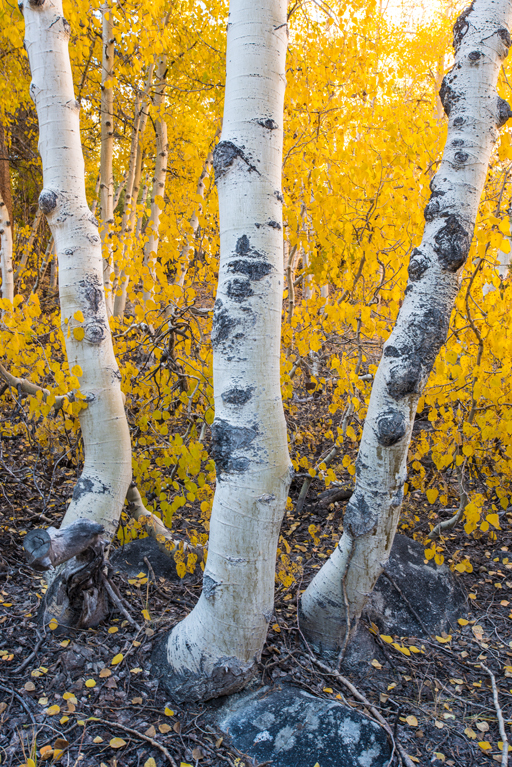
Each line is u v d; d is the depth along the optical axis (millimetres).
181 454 2629
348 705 1764
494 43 1799
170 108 6484
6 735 1546
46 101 2092
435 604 2492
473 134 1802
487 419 2609
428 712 1823
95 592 2078
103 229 4926
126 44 4605
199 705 1709
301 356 3184
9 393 3689
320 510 3631
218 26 5738
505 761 1570
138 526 2713
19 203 10398
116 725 1595
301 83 3371
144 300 3201
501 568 2939
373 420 1874
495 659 2170
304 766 1483
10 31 3562
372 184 2902
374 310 3146
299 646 2084
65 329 2201
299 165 3336
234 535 1610
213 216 3361
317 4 3064
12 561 2643
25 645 1966
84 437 2250
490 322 2650
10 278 6227
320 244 3057
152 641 1994
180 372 3172
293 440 3475
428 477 3693
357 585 1996
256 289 1569
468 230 1795
